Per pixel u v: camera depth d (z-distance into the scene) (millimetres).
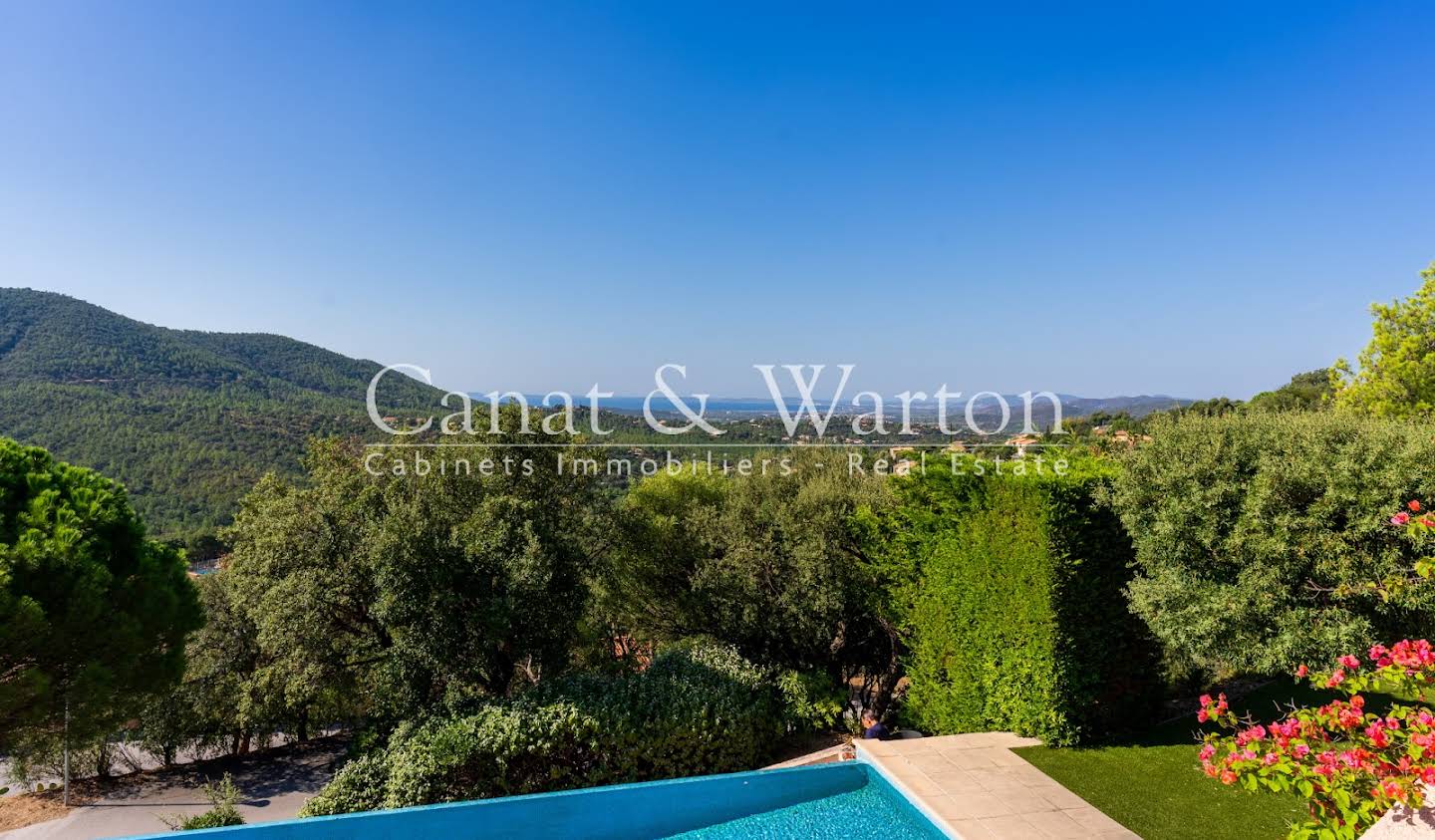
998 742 8492
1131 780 7168
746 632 15312
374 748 10969
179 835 6422
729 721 10508
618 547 15719
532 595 11609
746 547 15023
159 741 17859
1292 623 6711
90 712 10797
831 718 11773
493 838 7105
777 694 12086
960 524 9859
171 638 12609
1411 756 3561
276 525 11961
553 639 12477
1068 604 8328
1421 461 6254
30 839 14062
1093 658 8555
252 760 19422
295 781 17656
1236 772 4234
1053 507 8289
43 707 10250
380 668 12031
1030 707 8461
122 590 11438
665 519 16938
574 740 9797
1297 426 7324
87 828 14531
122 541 11805
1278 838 5840
